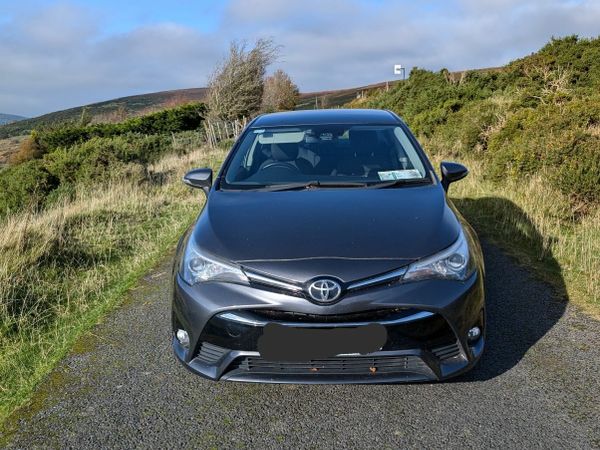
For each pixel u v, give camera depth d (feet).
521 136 24.27
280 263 7.98
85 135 82.23
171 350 10.63
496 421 7.96
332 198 10.02
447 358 8.17
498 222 18.99
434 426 7.91
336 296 7.60
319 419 8.20
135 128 87.15
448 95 51.11
